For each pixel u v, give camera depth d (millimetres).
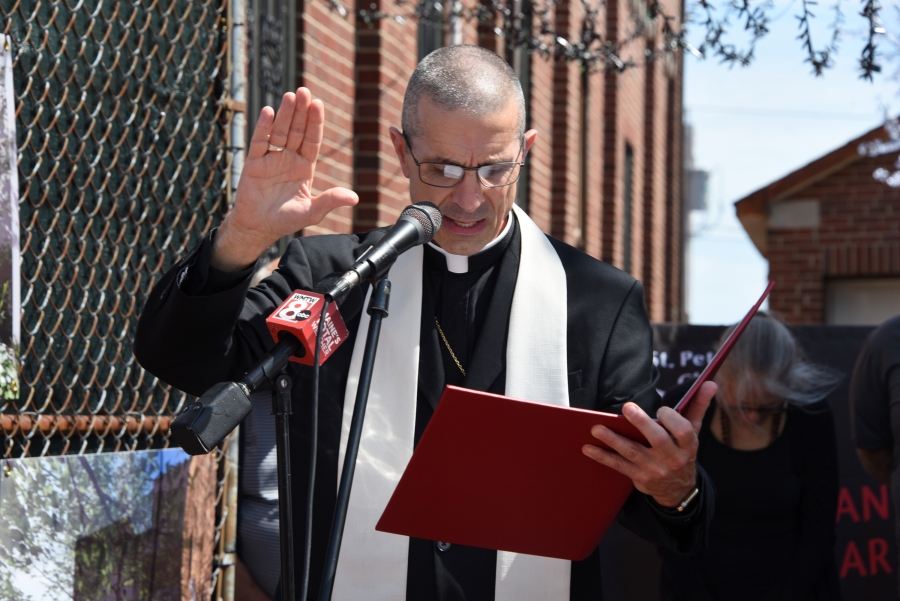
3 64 2303
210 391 1618
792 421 3330
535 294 2148
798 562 3258
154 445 3000
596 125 9164
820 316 9609
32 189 2602
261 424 2875
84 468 2496
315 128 1755
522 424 1660
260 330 2021
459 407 1628
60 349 2684
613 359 2102
